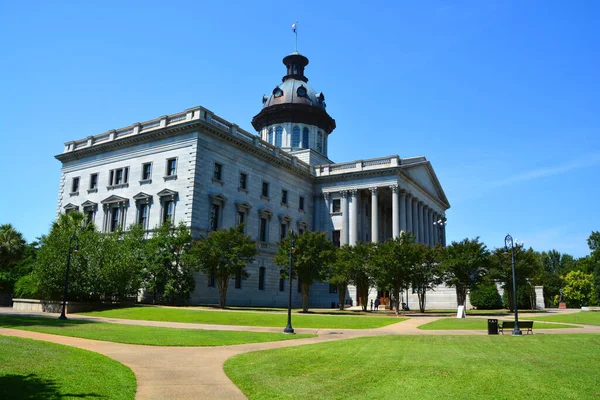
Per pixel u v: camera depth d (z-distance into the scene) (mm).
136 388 13398
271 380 14648
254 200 62094
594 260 101188
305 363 17609
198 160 53188
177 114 56344
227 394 12938
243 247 47844
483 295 64625
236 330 30219
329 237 73375
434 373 15461
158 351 20953
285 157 70500
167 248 49094
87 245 46656
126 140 59188
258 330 30656
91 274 45344
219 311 41875
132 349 21344
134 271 48031
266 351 20906
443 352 20328
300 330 31375
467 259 51094
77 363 15812
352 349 21422
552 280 96625
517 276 55125
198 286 51594
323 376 15195
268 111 82875
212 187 55031
